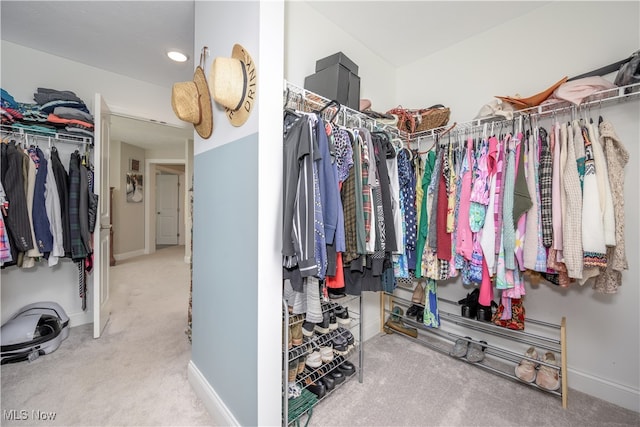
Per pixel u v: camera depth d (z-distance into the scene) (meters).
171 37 2.13
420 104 2.46
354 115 1.71
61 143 2.41
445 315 2.27
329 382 1.62
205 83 1.51
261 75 1.12
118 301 3.20
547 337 1.83
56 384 1.70
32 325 2.05
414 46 2.29
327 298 1.42
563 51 1.77
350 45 2.15
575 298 1.73
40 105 2.20
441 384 1.74
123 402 1.55
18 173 1.95
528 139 1.58
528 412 1.52
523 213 1.48
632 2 1.56
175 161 5.88
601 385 1.62
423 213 1.89
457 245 1.72
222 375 1.40
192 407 1.52
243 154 1.21
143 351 2.10
